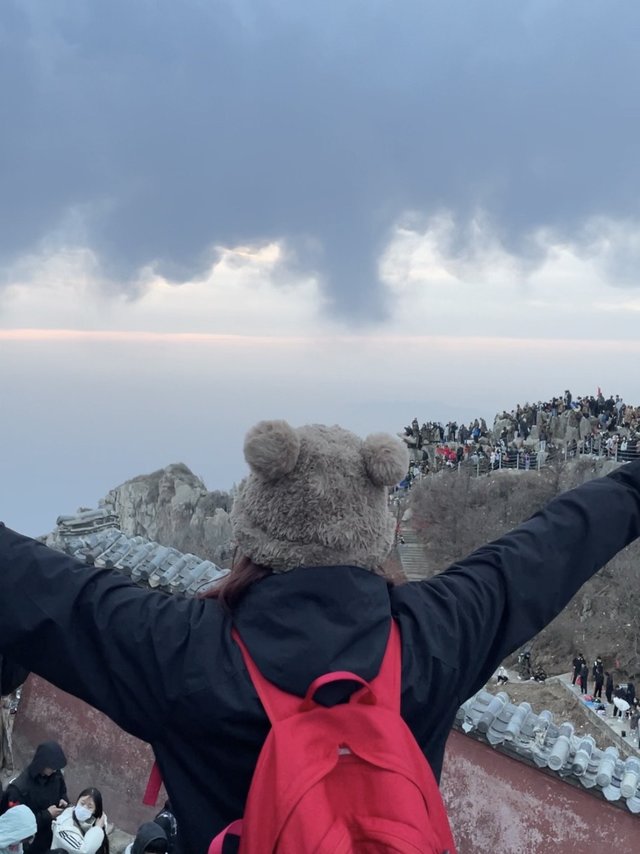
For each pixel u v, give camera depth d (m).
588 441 76.50
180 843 2.95
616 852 12.41
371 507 3.00
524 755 12.62
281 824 2.46
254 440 2.90
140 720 2.86
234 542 3.11
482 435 84.06
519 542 3.32
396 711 2.76
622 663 60.12
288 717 2.68
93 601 2.95
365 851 2.46
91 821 9.46
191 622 2.91
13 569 3.00
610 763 12.73
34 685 15.30
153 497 102.19
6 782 14.22
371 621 2.85
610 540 3.41
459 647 3.03
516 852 12.82
